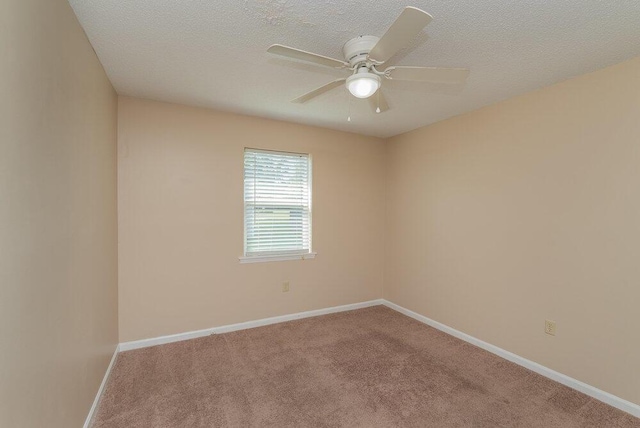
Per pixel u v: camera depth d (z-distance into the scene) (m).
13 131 0.94
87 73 1.74
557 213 2.30
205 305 3.03
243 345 2.84
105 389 2.12
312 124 3.51
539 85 2.36
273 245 3.42
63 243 1.36
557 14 1.54
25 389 1.02
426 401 2.03
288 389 2.15
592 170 2.11
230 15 1.57
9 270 0.92
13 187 0.95
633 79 1.93
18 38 0.97
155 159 2.80
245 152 3.25
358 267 3.94
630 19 1.57
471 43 1.80
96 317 1.91
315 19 1.59
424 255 3.48
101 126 2.06
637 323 1.90
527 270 2.49
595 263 2.09
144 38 1.77
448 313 3.18
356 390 2.15
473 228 2.93
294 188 3.54
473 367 2.48
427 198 3.46
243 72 2.21
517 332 2.55
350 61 1.73
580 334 2.16
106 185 2.20
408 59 1.99
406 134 3.76
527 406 1.99
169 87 2.48
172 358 2.57
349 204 3.86
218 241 3.08
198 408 1.94
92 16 1.56
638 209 1.90
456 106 2.84
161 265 2.84
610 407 1.99
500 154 2.69
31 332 1.06
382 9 1.51
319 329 3.24
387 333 3.16
